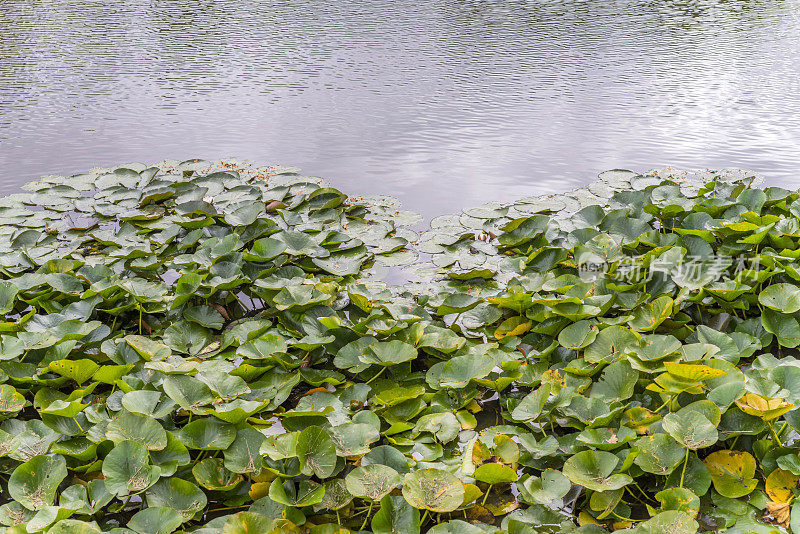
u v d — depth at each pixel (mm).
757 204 3820
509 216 4266
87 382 2865
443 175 4996
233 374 2762
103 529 2174
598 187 4602
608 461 2244
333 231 3949
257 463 2301
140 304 3217
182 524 2180
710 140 5543
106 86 7125
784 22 10391
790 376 2521
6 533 2023
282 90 7039
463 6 11859
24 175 4945
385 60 8219
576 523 2229
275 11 11328
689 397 2510
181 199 4492
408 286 3588
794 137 5562
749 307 3248
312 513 2188
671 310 3008
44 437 2463
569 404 2535
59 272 3514
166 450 2348
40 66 7852
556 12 11305
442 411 2693
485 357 2812
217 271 3471
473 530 2029
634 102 6555
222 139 5676
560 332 3014
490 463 2227
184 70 7750
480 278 3617
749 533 2004
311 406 2592
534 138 5680
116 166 5098
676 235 3660
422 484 2135
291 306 3131
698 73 7516
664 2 12266
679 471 2273
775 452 2293
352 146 5531
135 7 11586
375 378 2895
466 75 7566
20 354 2838
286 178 4801
